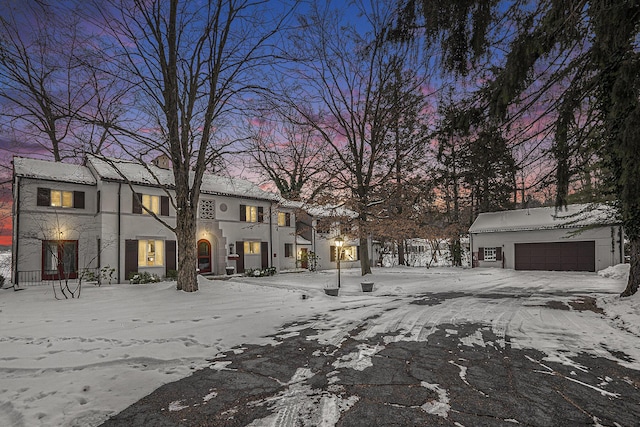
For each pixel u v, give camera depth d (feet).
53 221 60.44
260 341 22.06
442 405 12.78
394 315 29.63
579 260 76.38
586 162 19.34
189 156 43.80
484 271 82.38
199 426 11.54
